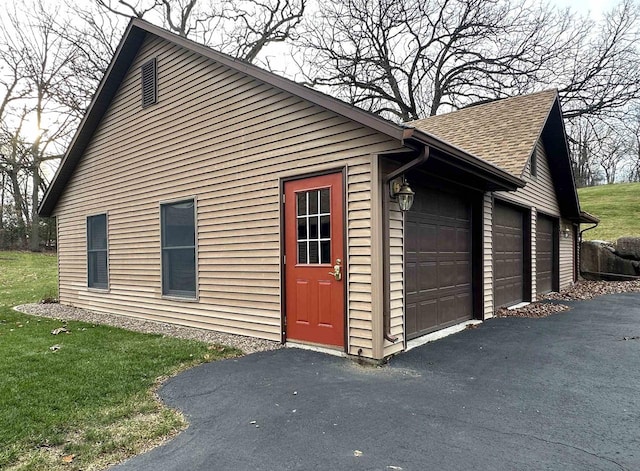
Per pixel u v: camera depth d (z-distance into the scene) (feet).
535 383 13.05
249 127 19.67
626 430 9.84
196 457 8.78
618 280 46.34
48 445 9.29
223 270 20.94
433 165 17.22
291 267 17.95
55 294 38.27
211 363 15.33
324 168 16.65
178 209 23.76
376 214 15.05
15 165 66.95
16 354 16.61
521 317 24.41
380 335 14.96
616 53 59.88
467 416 10.61
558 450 8.89
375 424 10.16
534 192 32.60
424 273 19.29
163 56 24.27
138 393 12.29
